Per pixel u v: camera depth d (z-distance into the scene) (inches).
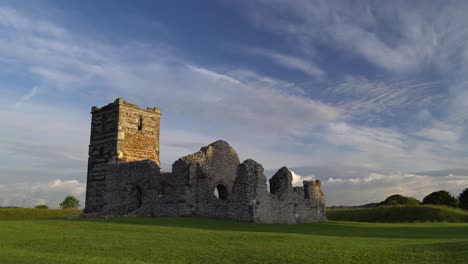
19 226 1397.6
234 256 903.7
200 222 1673.2
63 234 1224.2
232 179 2300.7
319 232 1498.5
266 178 1939.0
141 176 2150.6
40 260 820.6
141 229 1357.0
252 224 1733.5
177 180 1994.3
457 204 4077.3
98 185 2422.5
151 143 2541.8
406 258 875.4
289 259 873.5
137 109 2507.4
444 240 1176.8
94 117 2551.7
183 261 868.0
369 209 3166.8
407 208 2947.8
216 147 2245.3
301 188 2233.0
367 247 995.3
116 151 2379.4
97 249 976.3
